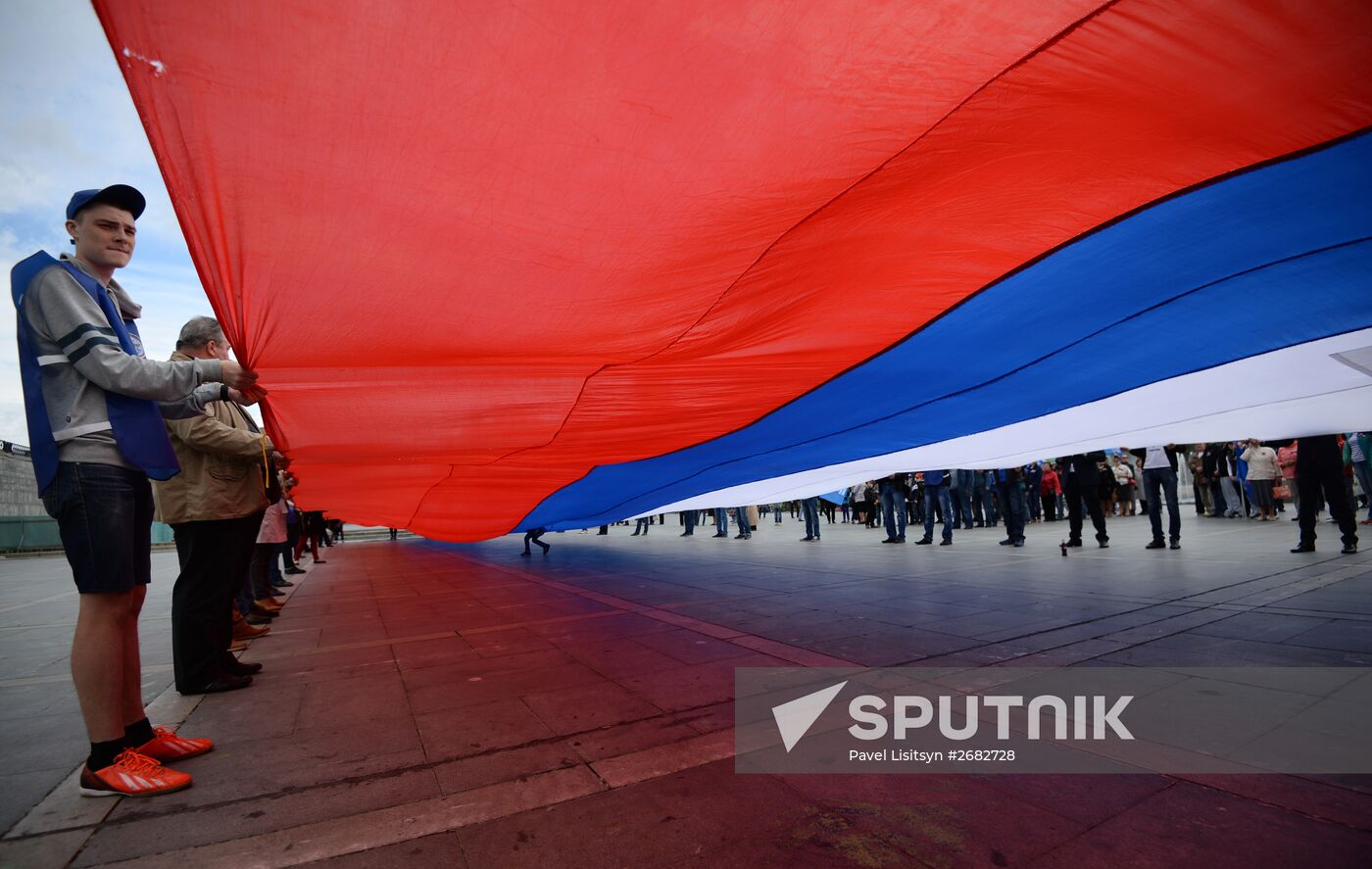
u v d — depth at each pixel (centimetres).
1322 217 301
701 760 267
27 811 239
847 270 307
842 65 182
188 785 258
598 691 372
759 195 228
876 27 171
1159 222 301
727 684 375
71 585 1248
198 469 393
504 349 302
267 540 726
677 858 194
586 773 259
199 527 397
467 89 168
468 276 239
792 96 189
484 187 199
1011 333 412
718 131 196
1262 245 323
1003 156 240
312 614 709
